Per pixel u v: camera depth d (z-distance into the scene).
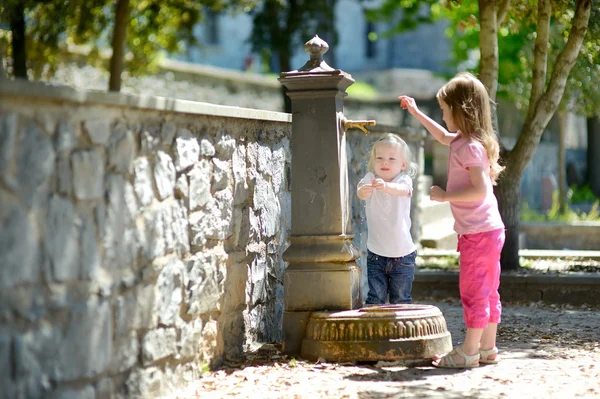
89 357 4.67
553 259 14.15
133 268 5.18
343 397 5.54
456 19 17.58
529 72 17.00
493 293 6.75
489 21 11.60
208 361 6.36
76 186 4.57
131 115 5.18
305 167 7.04
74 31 14.30
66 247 4.48
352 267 7.04
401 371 6.41
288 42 18.55
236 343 6.97
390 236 8.12
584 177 28.89
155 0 14.56
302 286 6.99
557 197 23.33
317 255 6.96
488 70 11.73
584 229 18.03
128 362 5.12
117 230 4.98
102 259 4.82
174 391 5.72
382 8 29.34
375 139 12.11
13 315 4.09
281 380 6.04
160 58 22.62
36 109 4.26
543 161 27.72
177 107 5.68
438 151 20.38
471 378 6.17
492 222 6.49
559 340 8.05
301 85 7.00
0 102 4.00
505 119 28.30
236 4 17.31
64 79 19.48
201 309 6.17
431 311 6.88
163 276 5.56
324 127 7.01
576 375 6.32
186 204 5.96
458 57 23.36
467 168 6.45
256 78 28.98
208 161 6.36
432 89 44.97
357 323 6.64
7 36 13.12
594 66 14.23
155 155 5.48
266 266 7.76
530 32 15.30
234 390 5.77
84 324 4.62
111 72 12.63
